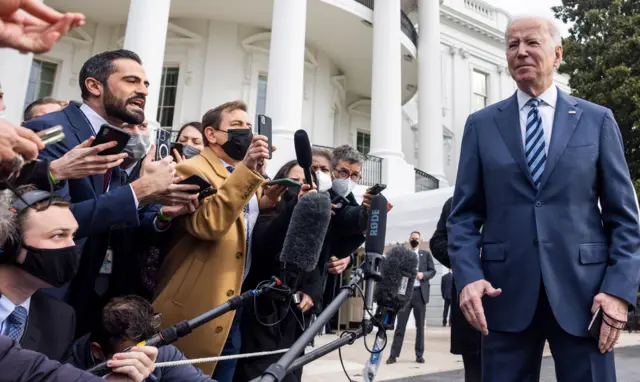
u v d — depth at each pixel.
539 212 1.93
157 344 1.54
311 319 2.72
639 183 13.98
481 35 21.02
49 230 1.55
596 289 1.84
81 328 2.12
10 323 1.63
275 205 2.68
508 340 1.93
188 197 2.10
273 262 2.53
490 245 2.03
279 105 11.48
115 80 2.30
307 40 15.17
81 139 2.22
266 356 2.49
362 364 6.34
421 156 15.91
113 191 1.98
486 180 2.11
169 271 2.36
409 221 7.89
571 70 16.48
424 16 16.59
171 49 13.98
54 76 13.11
